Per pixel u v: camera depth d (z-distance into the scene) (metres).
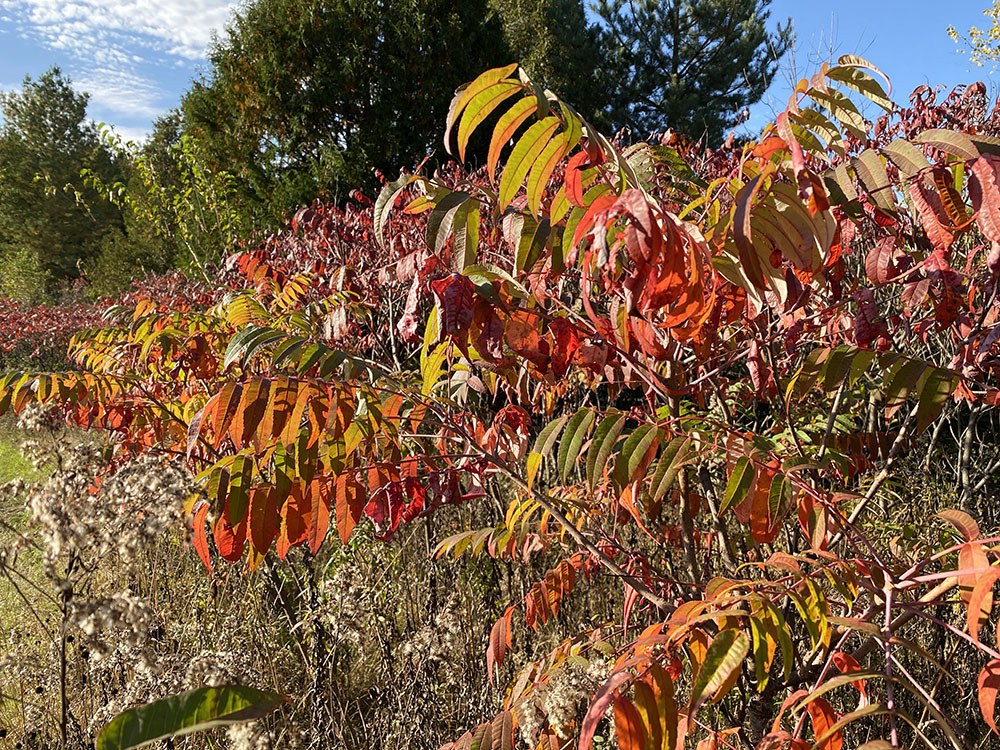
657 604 1.78
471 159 15.74
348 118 15.67
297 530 1.55
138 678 1.74
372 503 1.75
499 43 17.00
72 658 2.25
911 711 2.38
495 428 2.05
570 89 21.50
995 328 1.68
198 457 2.52
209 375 2.73
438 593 3.02
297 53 15.20
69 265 38.91
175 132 32.91
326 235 4.55
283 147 15.92
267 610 3.03
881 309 2.91
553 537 2.45
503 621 2.00
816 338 2.17
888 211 1.32
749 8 20.78
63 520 1.27
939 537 2.55
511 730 1.31
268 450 1.56
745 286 1.34
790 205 1.25
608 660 1.73
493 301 1.37
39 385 2.32
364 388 1.59
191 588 3.23
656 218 1.10
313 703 2.45
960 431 4.04
